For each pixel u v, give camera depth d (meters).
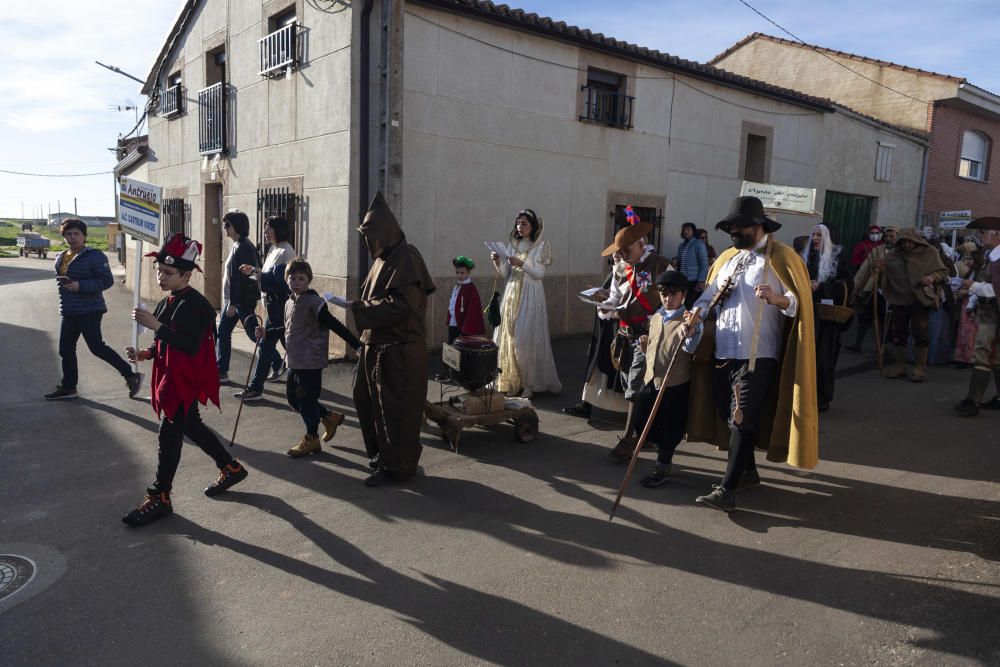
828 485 5.02
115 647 3.01
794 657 2.98
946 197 18.72
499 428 6.35
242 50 11.48
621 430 6.35
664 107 12.31
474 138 9.96
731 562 3.82
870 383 8.41
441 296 9.82
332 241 9.37
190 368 4.24
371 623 3.21
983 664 2.91
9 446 5.56
